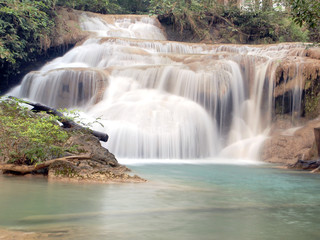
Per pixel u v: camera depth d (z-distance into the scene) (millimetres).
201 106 16875
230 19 30078
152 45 22031
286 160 14242
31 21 20625
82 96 17031
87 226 3703
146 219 4078
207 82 17000
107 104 15961
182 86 17047
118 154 13398
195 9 29297
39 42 22688
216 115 17125
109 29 26516
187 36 29141
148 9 32781
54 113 9922
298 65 17297
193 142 15023
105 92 16688
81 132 9125
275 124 17438
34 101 17859
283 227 3871
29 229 3543
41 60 23797
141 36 26641
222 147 16484
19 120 8305
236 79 17812
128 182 7031
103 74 17141
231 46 22328
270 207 5008
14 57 21781
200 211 4594
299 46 19984
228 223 3996
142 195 5625
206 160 14453
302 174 9906
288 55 19328
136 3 33719
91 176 7215
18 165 7871
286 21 28938
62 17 24531
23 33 21781
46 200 5031
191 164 12516
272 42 29422
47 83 17719
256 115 17781
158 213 4398
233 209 4789
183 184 7215
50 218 4016
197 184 7336
